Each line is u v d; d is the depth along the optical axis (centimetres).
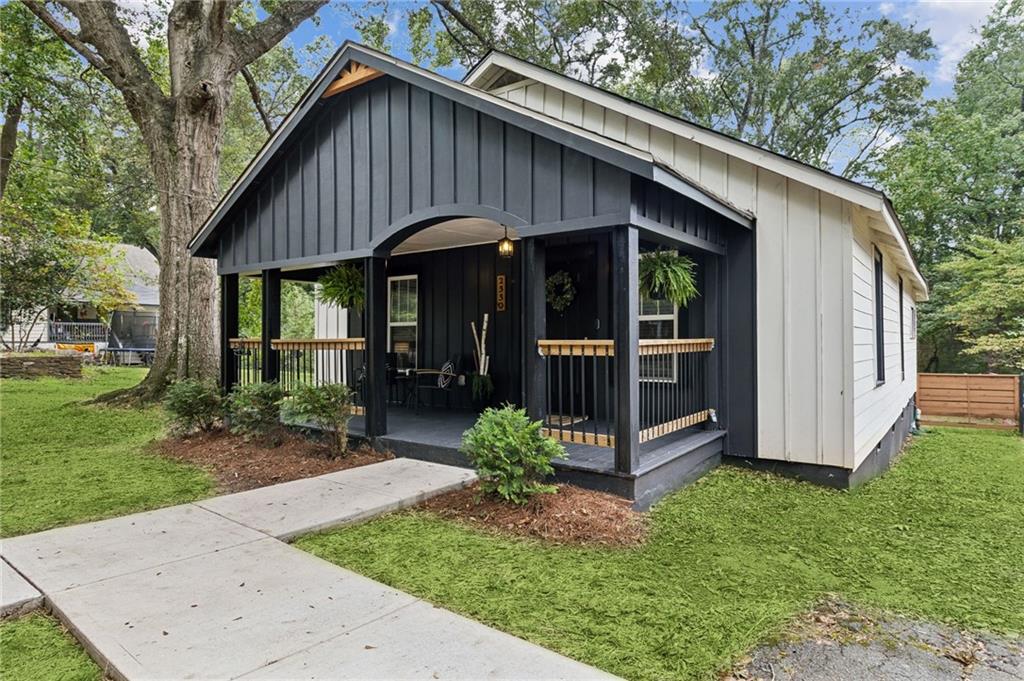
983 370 1611
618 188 418
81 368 1517
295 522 369
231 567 300
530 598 277
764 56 2017
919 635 256
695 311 594
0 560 308
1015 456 722
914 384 1086
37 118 1331
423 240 758
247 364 737
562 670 210
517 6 1399
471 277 793
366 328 582
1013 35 1708
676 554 342
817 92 1936
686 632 249
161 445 641
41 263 1467
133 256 2470
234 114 1961
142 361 2125
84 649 228
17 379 1371
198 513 391
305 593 271
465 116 507
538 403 462
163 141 1001
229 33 1000
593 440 444
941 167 1581
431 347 838
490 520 387
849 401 507
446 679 201
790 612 273
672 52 1645
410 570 308
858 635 254
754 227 553
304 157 645
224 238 743
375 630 236
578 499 416
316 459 549
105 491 461
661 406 512
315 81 603
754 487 501
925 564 341
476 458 423
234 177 2128
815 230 522
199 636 228
